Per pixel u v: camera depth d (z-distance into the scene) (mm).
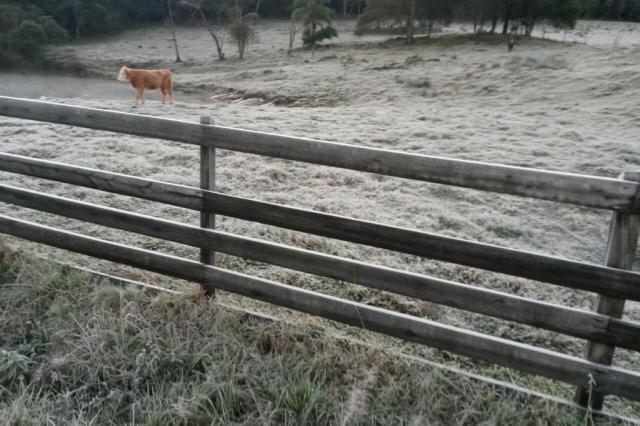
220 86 29266
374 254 4605
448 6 46500
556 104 16484
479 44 39938
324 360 2629
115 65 44031
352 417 2301
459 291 2492
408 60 31656
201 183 2977
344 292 3764
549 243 5695
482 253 2396
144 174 6523
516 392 2504
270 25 72250
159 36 63562
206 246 3014
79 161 6898
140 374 2533
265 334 2832
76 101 14328
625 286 2197
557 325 2357
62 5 59031
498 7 44031
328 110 14930
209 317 2893
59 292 3168
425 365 2654
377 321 2676
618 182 2123
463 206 6340
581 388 2428
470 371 2818
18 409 2238
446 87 21875
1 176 5969
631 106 14734
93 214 3287
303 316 3178
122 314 2879
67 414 2299
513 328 3555
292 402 2359
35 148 7332
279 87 26297
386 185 6789
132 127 3014
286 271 3982
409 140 9906
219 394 2365
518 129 11680
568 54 29266
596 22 64938
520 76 21828
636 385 2279
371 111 14742
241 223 4992
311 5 49531
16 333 2869
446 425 2355
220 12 70438
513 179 2287
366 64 32531
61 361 2547
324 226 2672
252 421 2293
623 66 21828
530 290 4223
